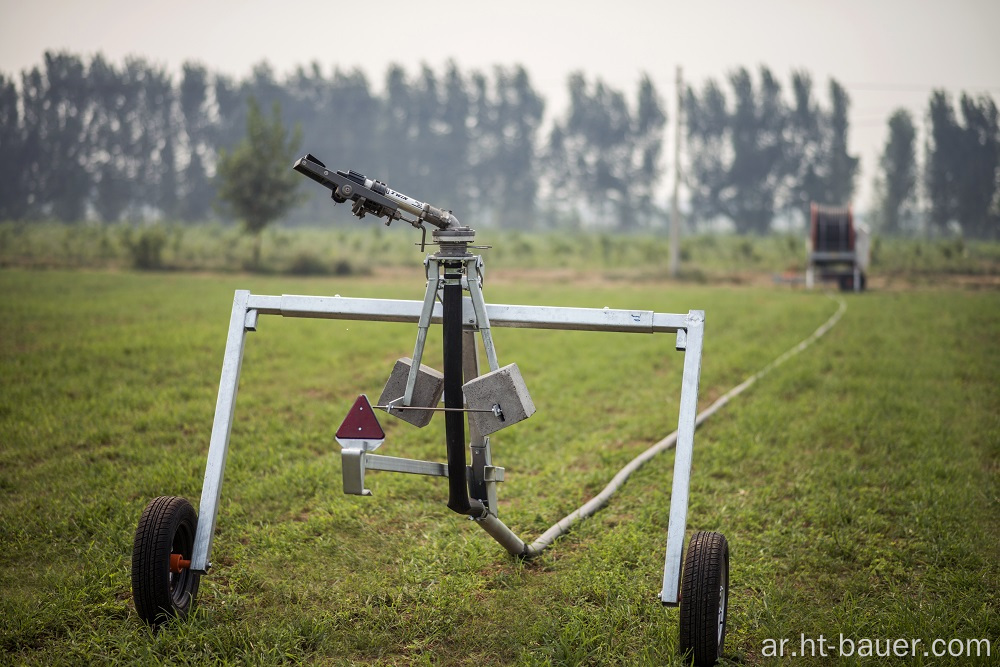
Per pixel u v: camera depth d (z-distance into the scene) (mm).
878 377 9711
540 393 8992
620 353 11742
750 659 3625
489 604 4031
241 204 30938
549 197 90062
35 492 5531
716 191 82812
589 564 4445
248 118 31297
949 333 13758
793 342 12695
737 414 8000
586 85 87750
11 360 9766
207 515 3646
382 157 86438
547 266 37750
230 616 3791
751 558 4648
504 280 29922
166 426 7195
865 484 6020
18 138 77938
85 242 37656
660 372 10609
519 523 5191
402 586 4199
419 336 3535
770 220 82562
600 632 3736
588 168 88562
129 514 5016
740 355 11352
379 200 3492
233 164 30906
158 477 5742
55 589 4105
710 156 83625
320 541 4750
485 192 89188
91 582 4129
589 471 6371
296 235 46344
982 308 18203
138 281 23078
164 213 81812
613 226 90812
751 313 17188
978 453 6734
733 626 3891
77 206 78188
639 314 3584
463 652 3652
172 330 12656
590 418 8062
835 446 7023
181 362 10055
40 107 78812
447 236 3486
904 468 6309
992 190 72938
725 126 82688
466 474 3752
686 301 20234
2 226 44844
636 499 5664
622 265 37906
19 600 3930
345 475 3385
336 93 86750
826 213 25938
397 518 5238
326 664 3490
